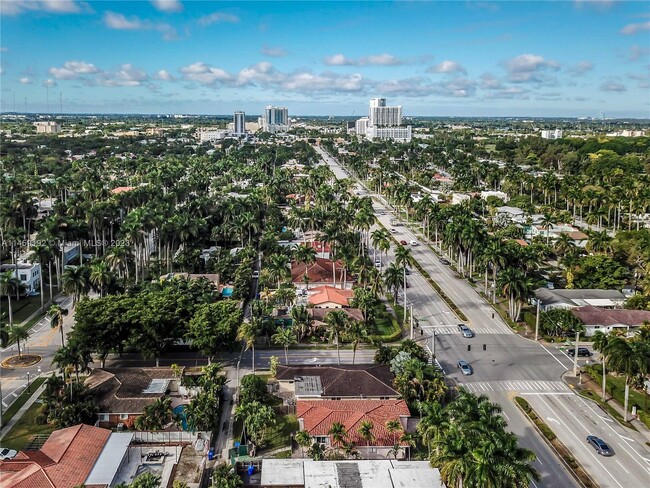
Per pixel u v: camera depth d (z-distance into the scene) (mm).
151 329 125000
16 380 123500
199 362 134625
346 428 100000
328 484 84062
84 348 117250
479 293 190375
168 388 117375
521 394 120938
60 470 85938
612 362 108188
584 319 154500
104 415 106750
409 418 107625
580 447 101188
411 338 148500
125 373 117875
